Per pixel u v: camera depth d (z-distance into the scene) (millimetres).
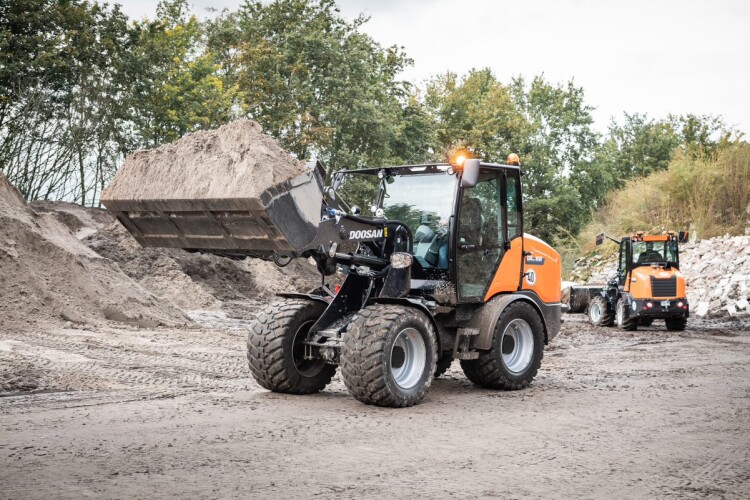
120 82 31859
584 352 14102
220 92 33562
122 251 22625
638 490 4949
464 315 8930
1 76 27984
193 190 7410
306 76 34812
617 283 20344
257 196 6988
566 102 53688
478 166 8422
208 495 4633
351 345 7648
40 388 8328
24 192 27500
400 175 9211
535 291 9688
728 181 33250
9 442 5918
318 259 7922
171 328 14852
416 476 5172
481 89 54594
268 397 8242
